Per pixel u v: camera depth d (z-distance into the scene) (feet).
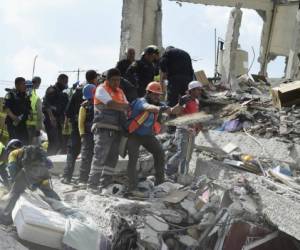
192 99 33.47
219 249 27.48
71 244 26.81
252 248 27.30
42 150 29.27
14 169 28.96
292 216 26.16
